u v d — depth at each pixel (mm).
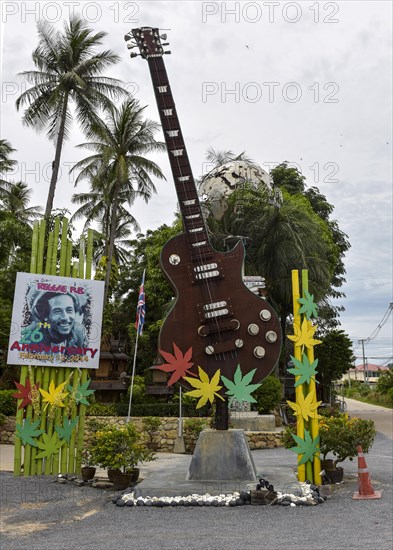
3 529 7230
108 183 31359
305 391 10133
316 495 8812
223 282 10109
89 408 18719
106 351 27125
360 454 9297
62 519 7789
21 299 11211
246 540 6445
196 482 9180
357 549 5949
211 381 9727
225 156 26828
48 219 25688
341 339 29438
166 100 10664
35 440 10867
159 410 18984
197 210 10328
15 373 23484
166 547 6168
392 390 47219
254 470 9586
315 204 36688
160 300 28516
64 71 28266
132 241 39844
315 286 23562
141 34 10953
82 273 11844
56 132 27969
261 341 9938
